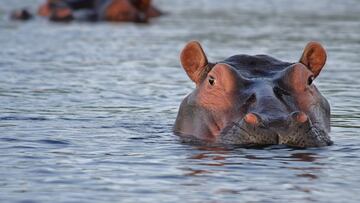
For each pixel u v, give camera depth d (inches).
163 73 2687.0
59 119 1897.1
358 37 3681.1
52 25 4301.2
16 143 1610.5
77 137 1688.0
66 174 1357.0
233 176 1341.0
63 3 4714.6
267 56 1744.6
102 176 1343.5
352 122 1868.8
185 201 1196.5
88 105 2102.6
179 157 1487.5
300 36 3722.9
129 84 2454.5
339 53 3144.7
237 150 1529.3
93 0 4704.7
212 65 1774.1
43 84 2431.1
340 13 5049.2
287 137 1529.3
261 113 1553.9
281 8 5462.6
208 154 1508.4
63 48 3314.5
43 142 1625.2
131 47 3373.5
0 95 2228.1
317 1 6082.7
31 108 2039.9
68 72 2677.2
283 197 1218.6
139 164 1433.3
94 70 2733.8
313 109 1641.2
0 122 1845.5
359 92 2295.8
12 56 3043.8
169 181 1311.5
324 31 3939.5
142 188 1269.7
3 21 4478.3
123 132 1752.0
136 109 2055.9
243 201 1197.7
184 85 2449.6
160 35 3831.2
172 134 1729.8
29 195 1224.8
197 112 1701.5
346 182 1306.6
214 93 1676.9
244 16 4857.3
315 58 1760.6
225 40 3580.2
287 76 1653.5
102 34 3870.6
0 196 1217.4
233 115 1617.9
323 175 1350.9
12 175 1346.0
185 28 4153.5
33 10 5167.3
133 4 4722.0
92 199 1205.7
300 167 1403.8
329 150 1545.3
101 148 1578.5
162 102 2165.4
